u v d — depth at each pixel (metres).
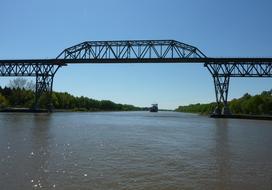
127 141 42.06
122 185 19.94
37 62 114.00
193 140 44.97
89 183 20.20
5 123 65.94
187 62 105.56
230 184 20.58
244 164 27.12
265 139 47.47
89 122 82.25
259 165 26.77
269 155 32.19
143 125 77.00
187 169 24.73
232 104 151.00
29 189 18.77
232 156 31.27
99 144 38.28
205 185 20.27
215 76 105.81
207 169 24.84
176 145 39.00
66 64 112.94
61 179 20.98
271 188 19.84
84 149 33.88
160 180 21.27
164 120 106.75
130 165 25.81
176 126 74.56
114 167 24.91
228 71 104.81
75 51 111.50
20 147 33.78
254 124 81.88
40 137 43.56
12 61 114.44
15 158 27.52
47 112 120.31
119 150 33.75
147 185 20.05
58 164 25.58
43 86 116.31
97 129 60.56
